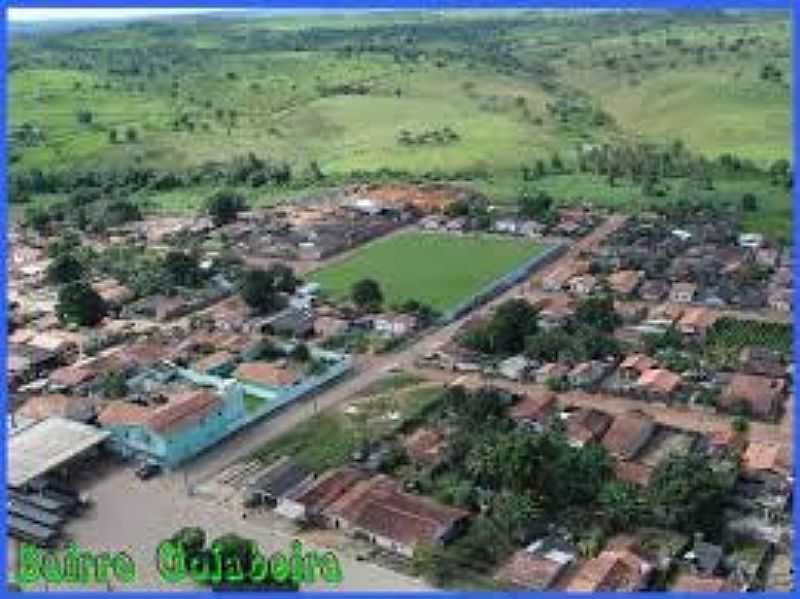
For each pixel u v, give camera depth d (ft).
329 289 641.81
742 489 377.71
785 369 485.56
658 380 465.88
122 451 419.33
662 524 355.97
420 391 479.00
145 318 598.34
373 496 371.76
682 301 599.57
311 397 476.13
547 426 425.69
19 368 513.04
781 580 330.75
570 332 535.60
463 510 363.97
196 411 424.05
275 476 389.39
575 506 364.99
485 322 541.34
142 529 367.45
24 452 402.52
